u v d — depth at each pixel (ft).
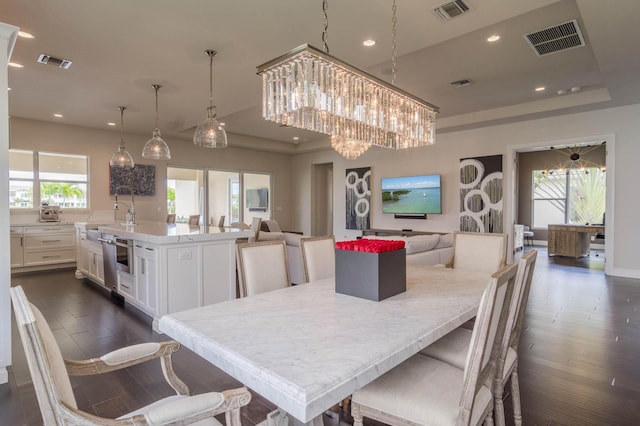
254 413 6.68
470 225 22.75
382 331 4.58
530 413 6.54
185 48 11.22
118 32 10.22
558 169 32.81
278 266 7.90
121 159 16.52
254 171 31.94
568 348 9.47
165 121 20.72
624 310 12.76
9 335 7.80
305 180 33.99
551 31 11.23
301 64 7.10
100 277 15.89
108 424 3.11
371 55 11.65
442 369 5.05
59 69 12.91
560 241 26.25
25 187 20.90
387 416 4.49
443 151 24.16
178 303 11.00
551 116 19.60
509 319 5.18
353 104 8.25
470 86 16.46
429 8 8.84
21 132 20.33
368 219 28.55
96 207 22.95
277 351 3.96
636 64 12.35
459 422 3.98
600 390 7.34
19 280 17.88
